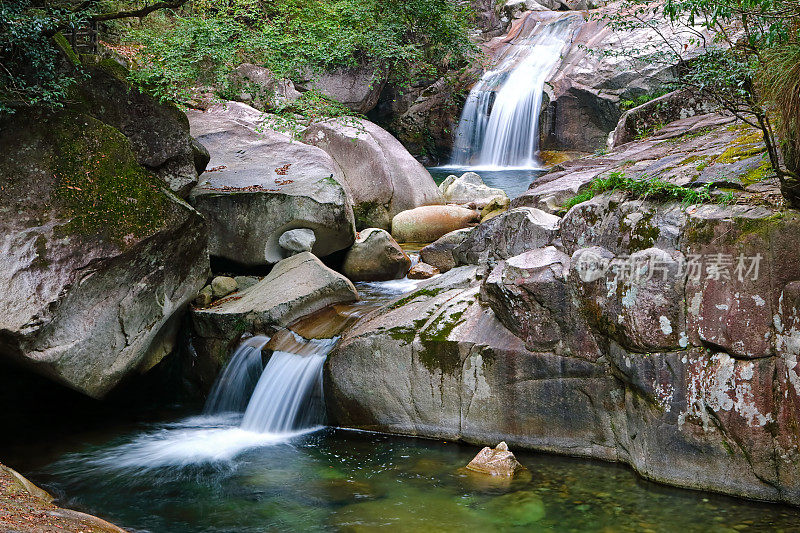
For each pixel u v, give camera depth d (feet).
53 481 17.70
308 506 16.03
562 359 17.99
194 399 24.12
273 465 18.47
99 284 20.13
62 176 20.75
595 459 17.89
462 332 19.45
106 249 19.98
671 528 14.56
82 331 19.98
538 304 18.10
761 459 15.29
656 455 16.51
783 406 15.03
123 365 21.11
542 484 16.71
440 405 19.57
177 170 25.29
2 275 19.12
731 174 18.66
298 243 27.45
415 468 17.89
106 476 17.95
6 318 18.62
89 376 20.35
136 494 16.88
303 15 38.60
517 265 18.58
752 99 17.78
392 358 19.99
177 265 22.11
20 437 20.85
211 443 20.26
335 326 22.77
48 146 21.07
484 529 14.75
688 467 16.12
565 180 26.07
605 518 15.06
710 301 15.78
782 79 15.67
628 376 16.88
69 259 19.61
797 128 15.30
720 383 15.62
